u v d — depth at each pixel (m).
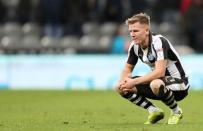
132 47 19.64
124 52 50.00
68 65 46.03
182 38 52.81
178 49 50.66
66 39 52.03
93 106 29.48
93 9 53.41
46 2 53.34
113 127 18.94
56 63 46.03
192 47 52.78
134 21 18.88
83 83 45.84
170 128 18.14
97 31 52.56
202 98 35.00
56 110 27.11
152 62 19.28
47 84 46.09
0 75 46.16
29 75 46.16
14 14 54.34
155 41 19.00
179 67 19.50
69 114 24.89
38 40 52.28
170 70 19.44
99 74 45.78
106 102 32.22
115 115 24.27
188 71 45.28
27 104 31.16
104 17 53.19
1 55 48.25
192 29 52.78
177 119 19.67
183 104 30.50
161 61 18.83
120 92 19.16
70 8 53.44
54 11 53.16
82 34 52.69
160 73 18.72
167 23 53.28
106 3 52.97
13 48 51.94
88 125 19.80
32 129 18.62
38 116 24.02
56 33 52.78
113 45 50.66
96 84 45.72
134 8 52.31
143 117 23.31
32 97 36.66
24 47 51.81
